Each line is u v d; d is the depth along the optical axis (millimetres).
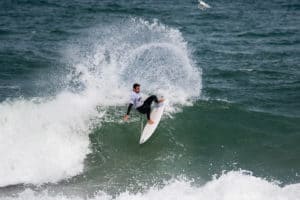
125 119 57781
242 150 56375
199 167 52344
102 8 190750
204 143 57812
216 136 59312
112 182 48938
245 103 71750
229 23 162625
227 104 67000
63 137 55281
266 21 168250
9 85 79812
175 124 61344
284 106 70688
